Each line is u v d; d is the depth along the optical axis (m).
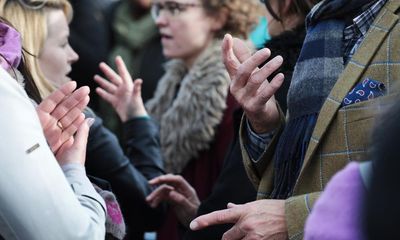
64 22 3.18
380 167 1.32
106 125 4.63
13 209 1.98
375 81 2.23
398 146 1.31
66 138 2.30
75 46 4.80
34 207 1.99
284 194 2.45
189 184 3.68
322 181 2.28
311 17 2.44
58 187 2.03
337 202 1.44
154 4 4.05
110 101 3.74
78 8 4.88
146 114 3.75
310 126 2.34
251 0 3.96
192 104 3.75
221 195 2.89
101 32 4.90
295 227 2.24
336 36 2.38
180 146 3.75
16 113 2.03
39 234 1.99
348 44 2.37
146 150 3.68
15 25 2.78
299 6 2.91
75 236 2.03
